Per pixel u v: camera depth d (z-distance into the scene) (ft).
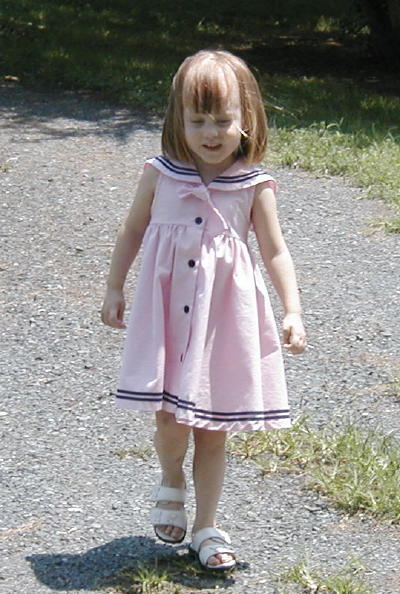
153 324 13.96
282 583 13.93
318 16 74.79
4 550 14.76
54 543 14.96
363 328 23.38
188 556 14.60
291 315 13.97
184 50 62.44
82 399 19.77
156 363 13.83
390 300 25.12
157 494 14.46
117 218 31.22
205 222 14.01
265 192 14.28
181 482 14.56
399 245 29.22
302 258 28.02
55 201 32.63
